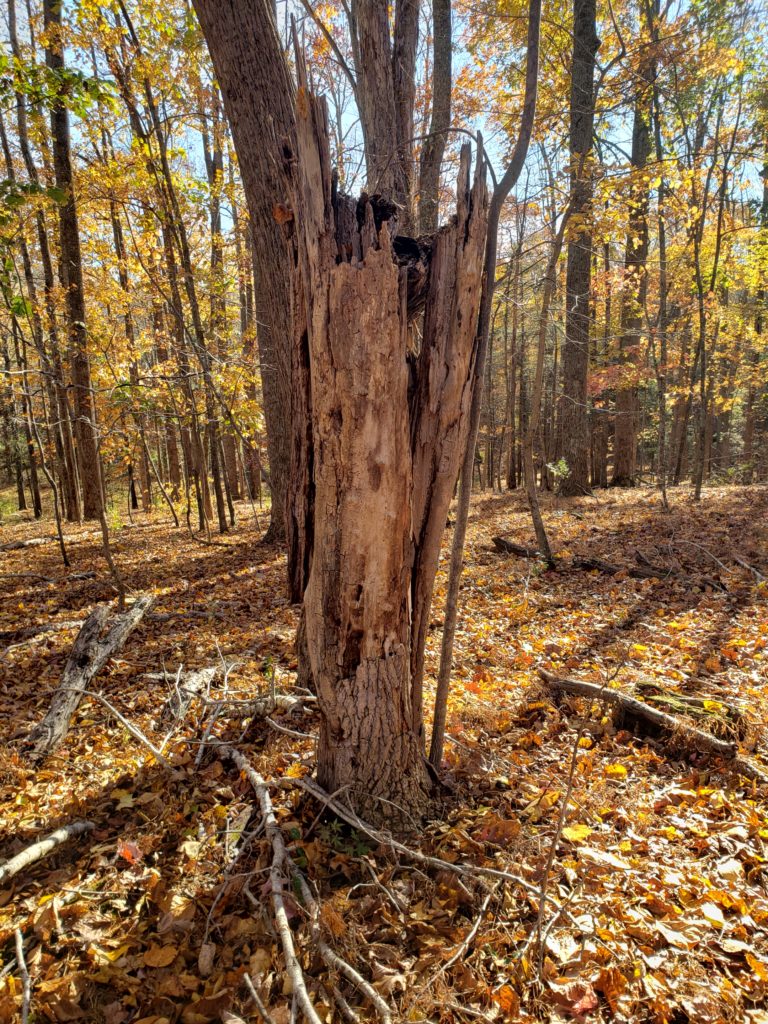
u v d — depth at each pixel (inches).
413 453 102.7
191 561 355.6
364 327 86.0
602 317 596.4
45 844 105.2
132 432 415.8
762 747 130.4
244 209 501.7
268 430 337.7
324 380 89.5
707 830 109.0
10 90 210.5
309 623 104.7
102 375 404.5
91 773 137.9
